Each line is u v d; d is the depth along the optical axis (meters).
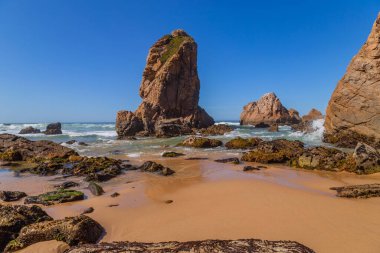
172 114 59.72
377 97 27.70
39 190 14.07
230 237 7.70
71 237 7.48
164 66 59.00
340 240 7.30
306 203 10.30
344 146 28.75
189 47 61.31
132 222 9.15
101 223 9.15
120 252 5.64
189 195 12.10
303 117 69.56
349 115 30.27
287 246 5.60
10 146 29.80
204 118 62.94
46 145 29.27
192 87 62.19
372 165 17.00
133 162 22.31
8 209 8.96
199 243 5.85
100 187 13.37
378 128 27.59
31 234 7.63
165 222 9.01
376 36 28.38
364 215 9.01
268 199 10.86
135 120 54.34
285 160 21.39
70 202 11.59
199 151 29.08
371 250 6.75
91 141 42.72
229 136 44.00
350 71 30.36
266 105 82.12
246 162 21.97
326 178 15.48
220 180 14.81
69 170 18.95
